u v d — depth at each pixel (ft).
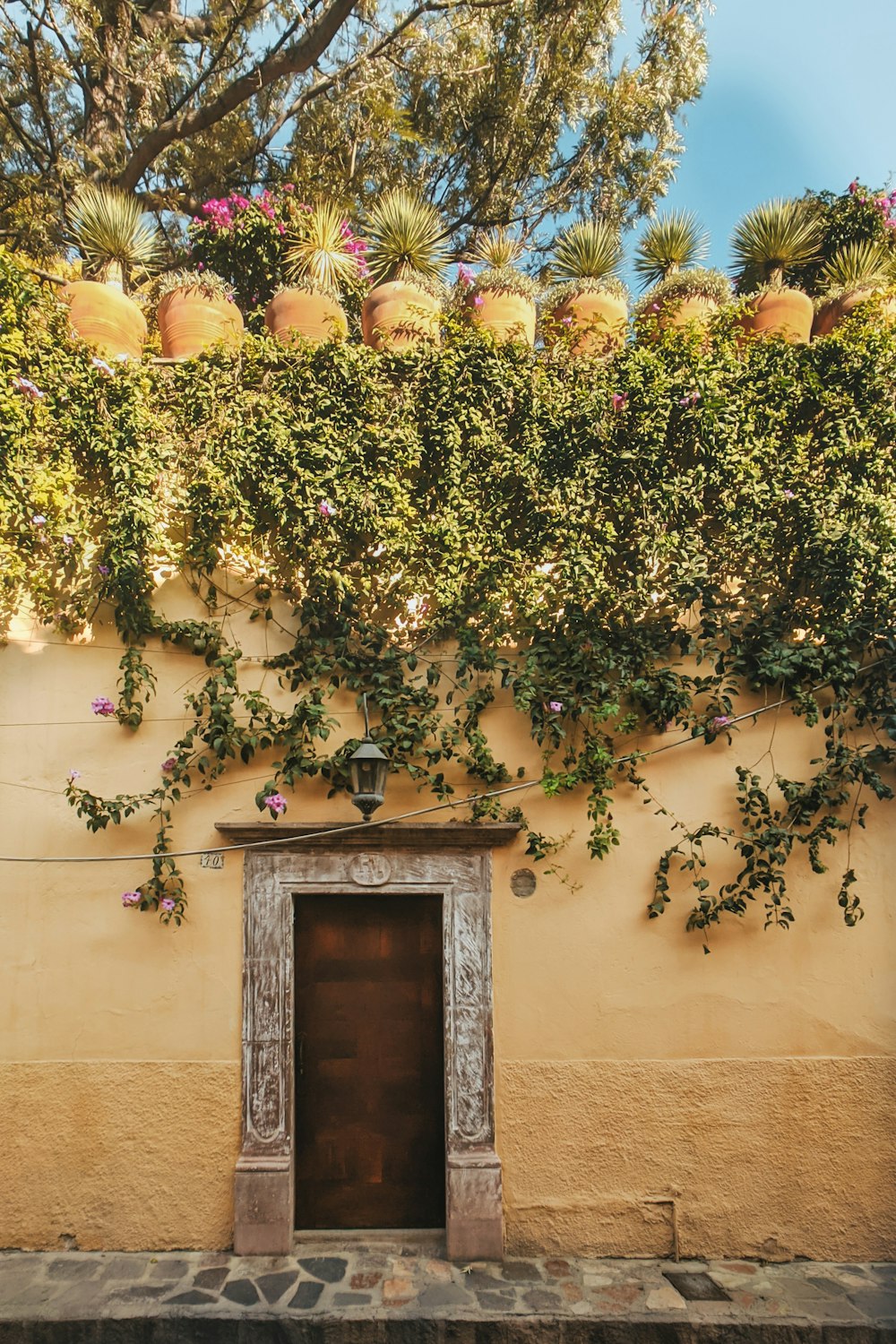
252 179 35.96
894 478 18.29
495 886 17.26
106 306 18.62
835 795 17.33
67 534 17.38
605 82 35.94
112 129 32.55
